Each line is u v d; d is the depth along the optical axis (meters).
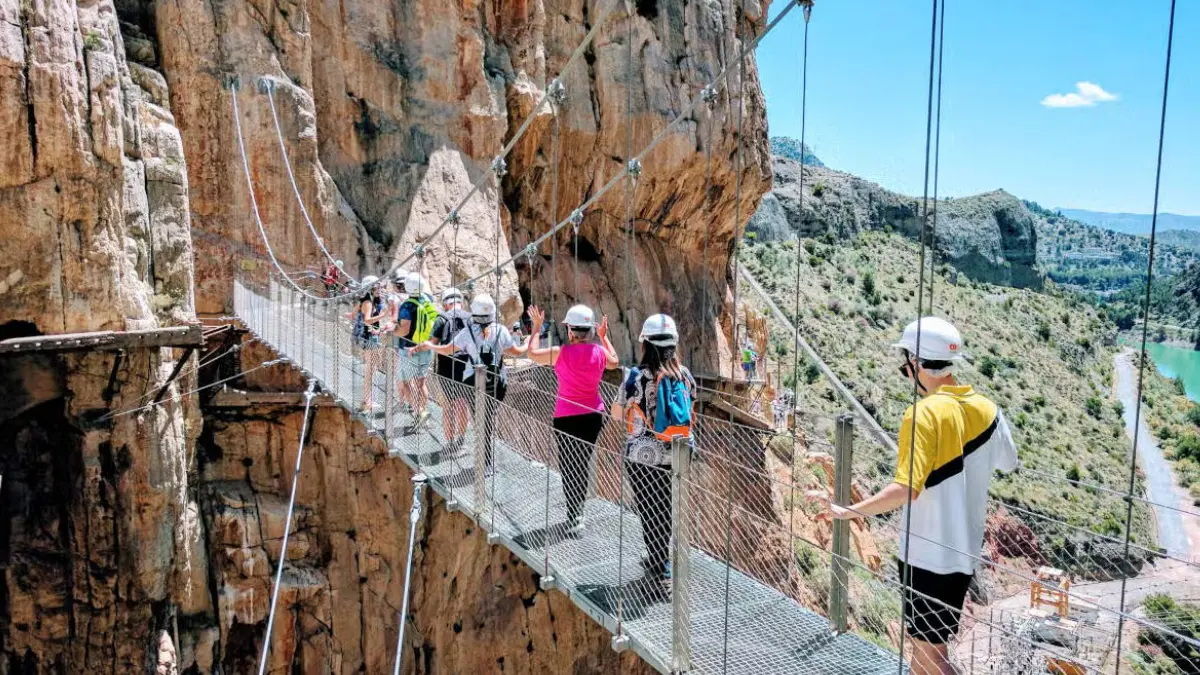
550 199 23.41
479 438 7.75
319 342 13.02
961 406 4.16
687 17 26.25
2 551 13.85
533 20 21.94
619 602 5.49
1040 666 4.09
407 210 19.09
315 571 16.50
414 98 19.69
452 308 9.03
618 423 6.41
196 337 14.12
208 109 16.86
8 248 12.98
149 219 14.92
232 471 16.53
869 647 5.00
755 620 5.33
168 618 14.75
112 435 14.02
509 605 18.64
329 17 18.72
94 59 13.55
